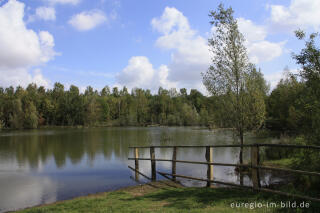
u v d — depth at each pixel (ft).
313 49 27.63
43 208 24.18
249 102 43.88
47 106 311.06
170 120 302.04
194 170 44.52
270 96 133.90
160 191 28.30
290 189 21.70
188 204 19.83
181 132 172.24
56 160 66.49
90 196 30.37
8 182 42.68
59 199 32.35
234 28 43.70
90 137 143.02
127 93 446.19
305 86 30.04
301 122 29.55
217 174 39.37
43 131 219.20
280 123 123.85
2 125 250.16
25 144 108.06
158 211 18.39
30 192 36.47
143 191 29.55
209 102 48.88
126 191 30.42
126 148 88.99
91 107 313.12
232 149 68.13
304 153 25.90
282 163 39.50
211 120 48.32
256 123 43.86
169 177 38.83
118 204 22.58
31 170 53.57
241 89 44.14
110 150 83.97
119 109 361.30
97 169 52.39
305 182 23.73
